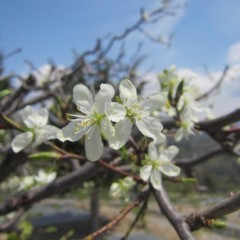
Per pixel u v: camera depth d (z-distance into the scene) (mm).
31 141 108
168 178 126
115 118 84
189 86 135
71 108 165
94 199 933
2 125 108
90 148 85
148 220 885
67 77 246
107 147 145
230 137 147
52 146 117
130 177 129
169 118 143
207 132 145
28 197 165
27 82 240
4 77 230
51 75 298
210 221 89
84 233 894
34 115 110
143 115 86
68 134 87
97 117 86
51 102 218
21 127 109
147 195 114
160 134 86
